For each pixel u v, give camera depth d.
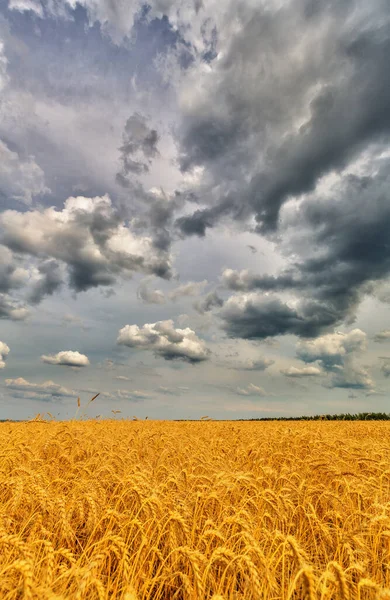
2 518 4.37
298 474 7.08
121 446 8.88
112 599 3.27
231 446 11.02
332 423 23.53
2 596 2.82
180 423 21.16
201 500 4.84
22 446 7.92
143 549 3.98
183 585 3.79
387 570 4.13
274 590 3.53
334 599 3.49
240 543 4.67
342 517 5.11
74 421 18.75
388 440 14.45
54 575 3.40
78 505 4.76
